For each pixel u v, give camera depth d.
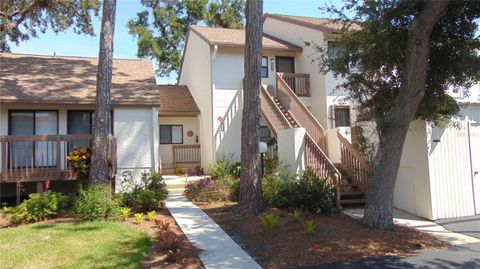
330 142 14.26
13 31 18.19
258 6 10.81
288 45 19.86
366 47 9.18
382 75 9.48
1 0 16.97
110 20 11.77
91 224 9.21
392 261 7.13
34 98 13.62
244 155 10.60
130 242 7.82
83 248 7.39
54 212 10.35
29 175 12.54
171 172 19.41
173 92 22.16
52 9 18.03
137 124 15.16
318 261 7.14
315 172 11.77
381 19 8.85
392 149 9.01
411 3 8.50
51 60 17.73
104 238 8.05
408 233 8.99
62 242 7.76
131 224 9.52
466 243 8.36
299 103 16.05
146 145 15.13
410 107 8.59
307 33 19.39
